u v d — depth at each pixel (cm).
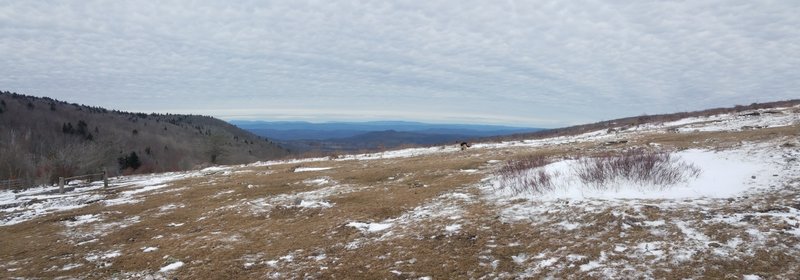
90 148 4712
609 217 868
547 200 1094
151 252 1017
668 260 653
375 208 1259
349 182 1870
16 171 4447
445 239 888
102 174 3192
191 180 2544
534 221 938
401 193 1458
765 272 581
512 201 1144
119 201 1917
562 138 3347
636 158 1245
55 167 4206
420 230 977
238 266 860
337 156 3525
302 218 1245
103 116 15288
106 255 1036
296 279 765
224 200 1688
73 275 900
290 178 2167
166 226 1323
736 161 1250
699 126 2691
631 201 964
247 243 1023
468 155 2527
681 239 720
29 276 919
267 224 1208
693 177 1127
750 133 1841
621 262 670
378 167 2314
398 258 815
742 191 960
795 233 676
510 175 1416
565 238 808
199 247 1017
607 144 2303
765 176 1042
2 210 1881
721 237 703
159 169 5609
